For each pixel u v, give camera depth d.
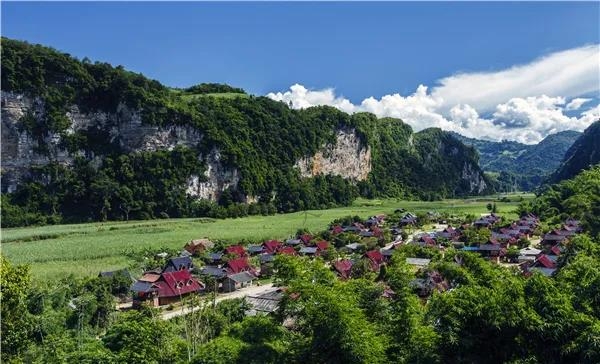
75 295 68.62
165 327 36.56
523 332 28.44
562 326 27.61
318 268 34.06
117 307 73.00
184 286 80.56
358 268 83.00
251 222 186.00
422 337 27.55
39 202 188.12
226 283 85.94
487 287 34.59
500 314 28.48
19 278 43.34
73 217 189.00
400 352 27.78
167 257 107.19
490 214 175.12
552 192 171.25
